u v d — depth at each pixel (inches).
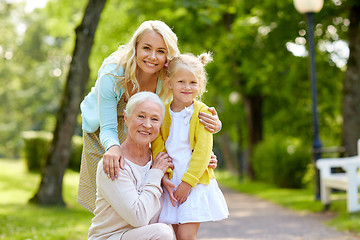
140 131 127.6
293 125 860.0
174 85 138.3
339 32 622.5
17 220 330.6
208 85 853.8
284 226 319.9
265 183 781.9
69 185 616.4
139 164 131.6
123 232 127.1
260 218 370.6
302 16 586.6
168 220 133.1
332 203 389.7
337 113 826.8
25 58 1576.0
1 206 413.7
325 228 298.5
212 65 785.6
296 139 909.2
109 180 124.7
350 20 537.0
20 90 1690.5
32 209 398.9
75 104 430.6
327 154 730.8
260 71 739.4
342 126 536.1
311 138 852.6
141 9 715.4
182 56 140.1
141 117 127.9
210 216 132.1
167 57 139.8
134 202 124.0
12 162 1048.2
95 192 150.0
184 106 139.8
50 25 855.7
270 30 630.5
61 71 1449.3
